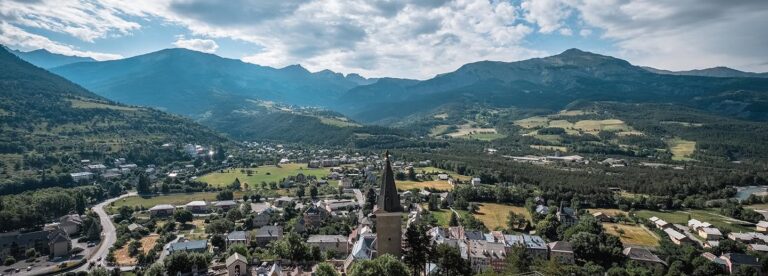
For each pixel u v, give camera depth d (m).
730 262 158.50
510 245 167.75
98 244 199.38
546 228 195.25
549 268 130.62
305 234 196.50
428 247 101.88
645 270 151.12
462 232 186.12
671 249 172.50
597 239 169.88
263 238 189.88
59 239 185.38
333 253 166.88
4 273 164.88
